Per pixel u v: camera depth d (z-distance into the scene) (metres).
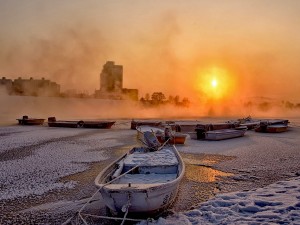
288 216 7.22
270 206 8.02
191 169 13.62
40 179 11.59
